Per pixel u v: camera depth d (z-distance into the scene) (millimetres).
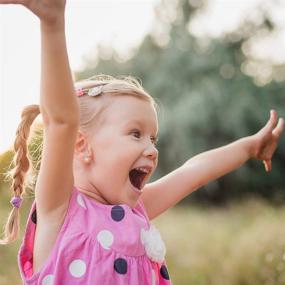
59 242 2312
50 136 2188
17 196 2666
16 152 2680
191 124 24344
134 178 2555
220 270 8039
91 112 2488
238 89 25000
